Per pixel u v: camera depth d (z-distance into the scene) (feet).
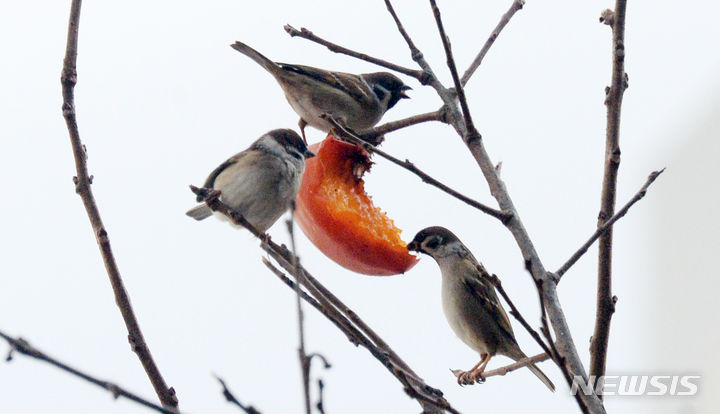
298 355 16.21
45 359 16.35
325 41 27.04
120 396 16.34
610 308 23.25
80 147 21.61
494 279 18.66
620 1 24.62
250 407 16.49
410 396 19.44
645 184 22.41
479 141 24.18
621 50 24.47
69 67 21.61
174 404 20.15
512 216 22.68
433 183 22.50
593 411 20.12
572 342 21.03
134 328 20.79
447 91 26.55
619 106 24.44
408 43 26.76
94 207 21.50
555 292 21.74
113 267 21.18
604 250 23.66
